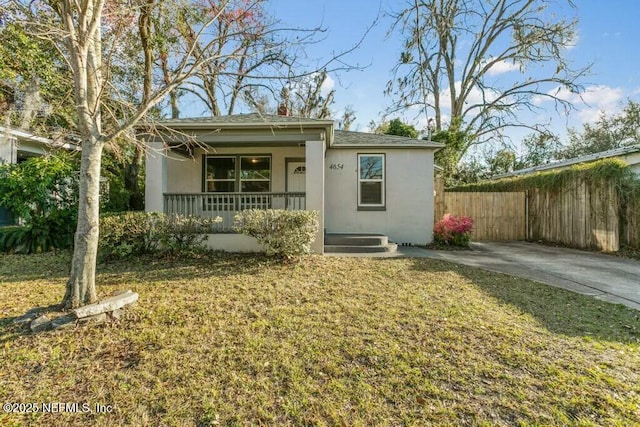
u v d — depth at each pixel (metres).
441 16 19.58
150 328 3.60
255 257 7.34
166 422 2.22
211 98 14.39
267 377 2.71
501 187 13.60
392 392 2.52
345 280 5.59
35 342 3.25
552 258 8.04
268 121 7.11
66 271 6.15
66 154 8.66
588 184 9.53
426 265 6.78
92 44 3.89
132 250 7.18
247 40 5.48
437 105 21.33
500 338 3.38
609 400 2.40
